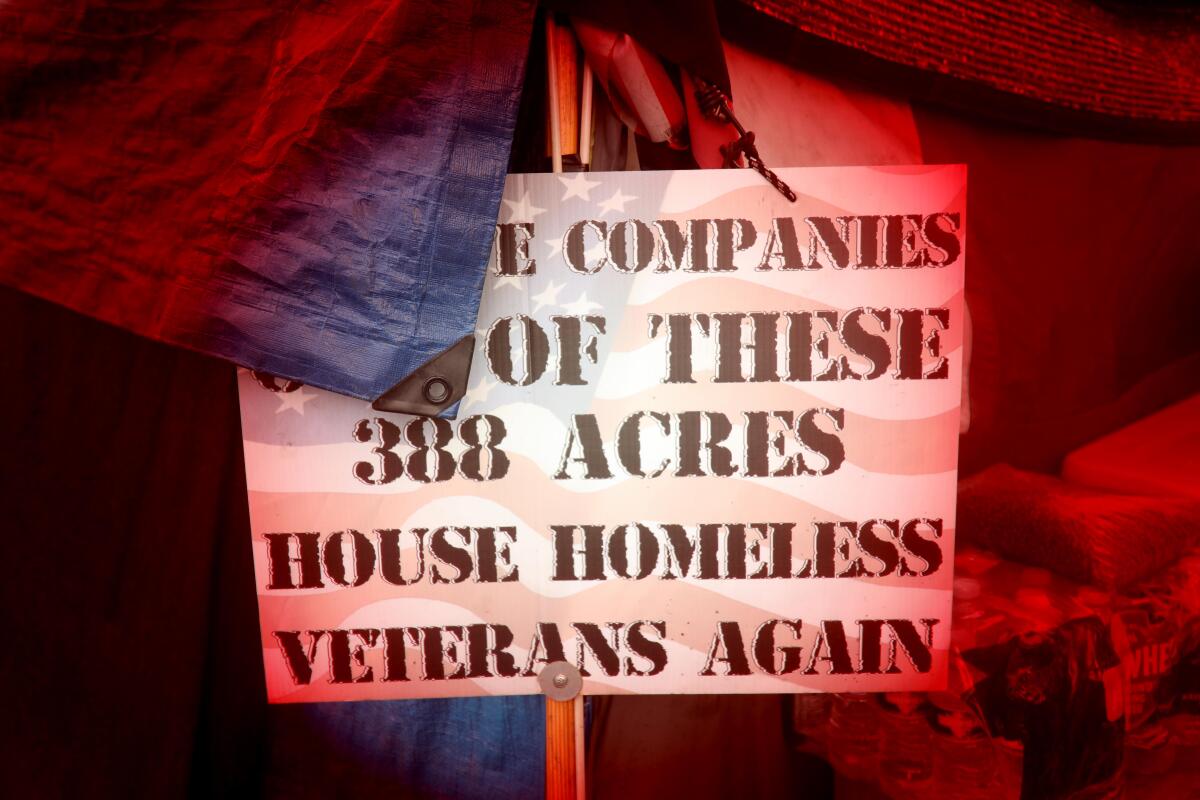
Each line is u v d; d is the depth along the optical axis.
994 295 0.90
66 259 0.50
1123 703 0.77
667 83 0.57
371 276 0.52
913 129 0.76
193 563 0.62
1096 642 0.75
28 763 0.57
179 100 0.50
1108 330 1.00
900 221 0.59
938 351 0.60
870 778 0.76
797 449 0.61
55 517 0.58
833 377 0.60
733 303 0.59
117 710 0.60
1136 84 0.85
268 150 0.51
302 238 0.51
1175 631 0.82
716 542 0.62
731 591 0.63
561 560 0.62
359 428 0.60
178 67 0.50
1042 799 0.72
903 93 0.73
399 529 0.61
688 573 0.62
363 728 0.68
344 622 0.62
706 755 0.78
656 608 0.63
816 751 0.79
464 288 0.52
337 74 0.50
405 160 0.51
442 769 0.69
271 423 0.59
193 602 0.62
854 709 0.76
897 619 0.63
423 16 0.50
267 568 0.61
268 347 0.52
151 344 0.59
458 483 0.61
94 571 0.59
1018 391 0.95
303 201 0.51
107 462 0.59
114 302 0.50
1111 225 0.96
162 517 0.61
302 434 0.59
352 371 0.52
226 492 0.64
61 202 0.50
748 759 0.79
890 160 0.75
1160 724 0.85
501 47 0.51
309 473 0.60
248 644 0.66
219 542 0.65
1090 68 0.82
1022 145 0.88
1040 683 0.71
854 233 0.59
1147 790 0.91
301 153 0.51
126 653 0.60
